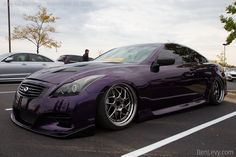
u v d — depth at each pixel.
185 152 3.03
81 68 3.81
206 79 5.41
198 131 3.82
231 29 10.68
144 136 3.54
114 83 3.64
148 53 4.54
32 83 3.58
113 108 3.77
